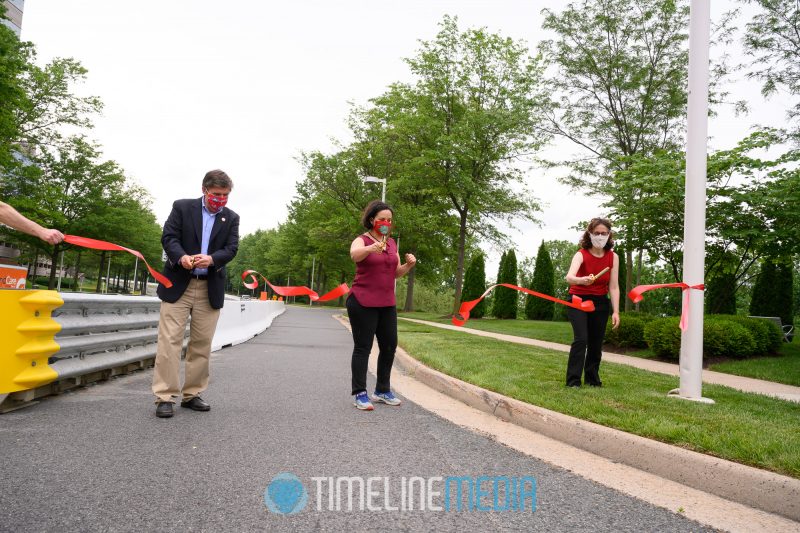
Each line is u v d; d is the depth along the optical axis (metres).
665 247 13.27
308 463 3.17
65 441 3.40
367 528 2.31
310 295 4.51
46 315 4.33
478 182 25.77
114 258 56.09
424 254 34.75
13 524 2.17
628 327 12.09
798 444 3.33
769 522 2.57
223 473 2.93
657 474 3.28
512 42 25.11
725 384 7.40
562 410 4.33
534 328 19.28
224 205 4.47
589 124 18.73
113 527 2.19
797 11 13.60
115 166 37.16
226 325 10.52
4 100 21.89
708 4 5.46
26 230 3.19
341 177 32.78
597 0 17.56
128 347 6.11
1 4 21.00
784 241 11.27
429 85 26.66
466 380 5.95
